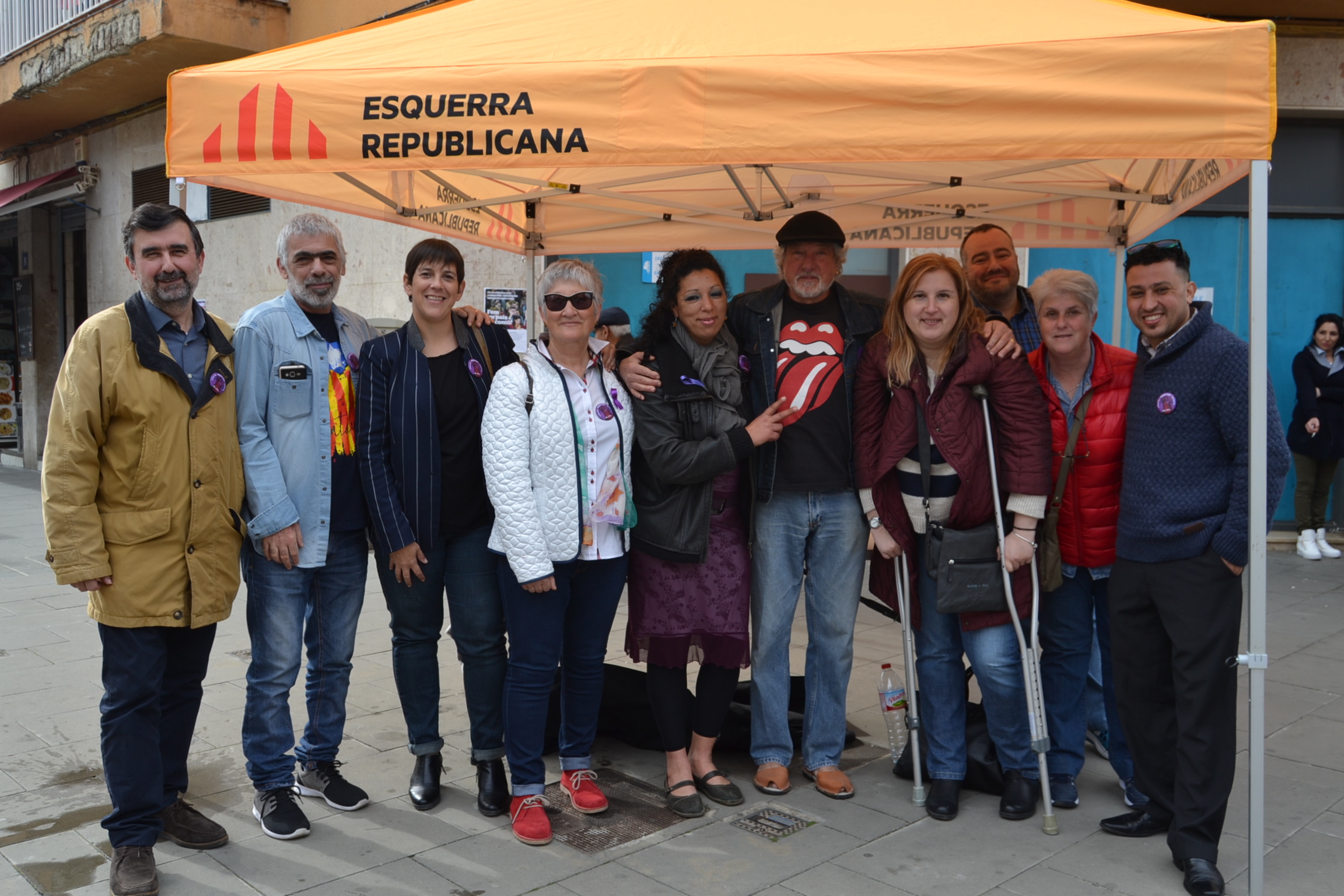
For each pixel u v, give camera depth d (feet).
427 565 11.08
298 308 10.91
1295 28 26.04
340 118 9.21
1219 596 9.56
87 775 12.25
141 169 39.65
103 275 42.50
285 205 32.96
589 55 9.23
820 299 11.84
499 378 10.61
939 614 11.50
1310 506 26.17
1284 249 27.09
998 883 9.76
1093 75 8.54
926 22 9.50
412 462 10.80
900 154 8.73
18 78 37.91
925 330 10.75
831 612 11.93
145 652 9.58
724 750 13.15
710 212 16.20
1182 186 13.46
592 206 16.66
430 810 11.44
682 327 11.46
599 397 11.02
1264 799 11.68
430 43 10.00
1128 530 10.14
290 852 10.35
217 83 9.33
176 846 10.43
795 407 11.43
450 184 15.33
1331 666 16.97
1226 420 9.48
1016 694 11.27
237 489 10.19
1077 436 11.02
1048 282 10.89
